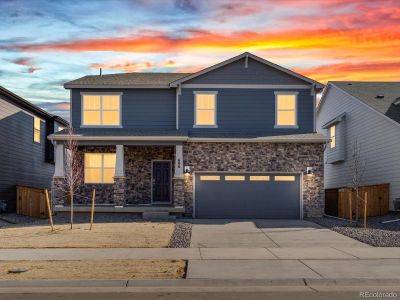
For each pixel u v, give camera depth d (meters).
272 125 26.92
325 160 37.31
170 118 27.38
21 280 10.91
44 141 35.28
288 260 13.31
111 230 19.64
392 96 30.48
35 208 25.70
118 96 27.36
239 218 25.45
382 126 27.52
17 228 20.56
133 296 9.70
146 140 25.05
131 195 26.78
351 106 32.12
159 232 19.06
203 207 25.52
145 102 27.41
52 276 11.37
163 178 26.94
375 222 22.88
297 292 10.03
